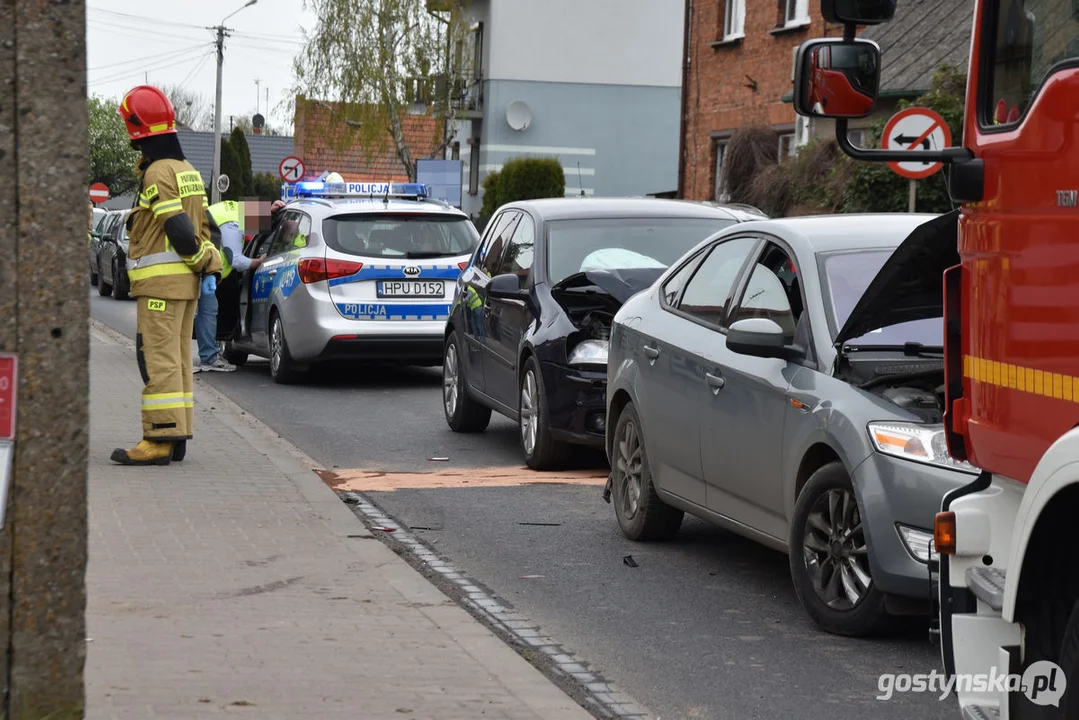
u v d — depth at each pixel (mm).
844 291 10664
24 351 6039
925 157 7004
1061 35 6203
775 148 43188
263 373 27312
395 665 8766
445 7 79250
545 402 16500
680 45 88750
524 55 87438
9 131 5891
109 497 13617
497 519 14211
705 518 11859
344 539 12312
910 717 8469
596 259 17312
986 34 6828
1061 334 6121
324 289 24281
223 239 26047
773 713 8523
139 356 15406
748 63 48344
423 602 10344
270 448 16953
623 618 10633
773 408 10609
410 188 27172
